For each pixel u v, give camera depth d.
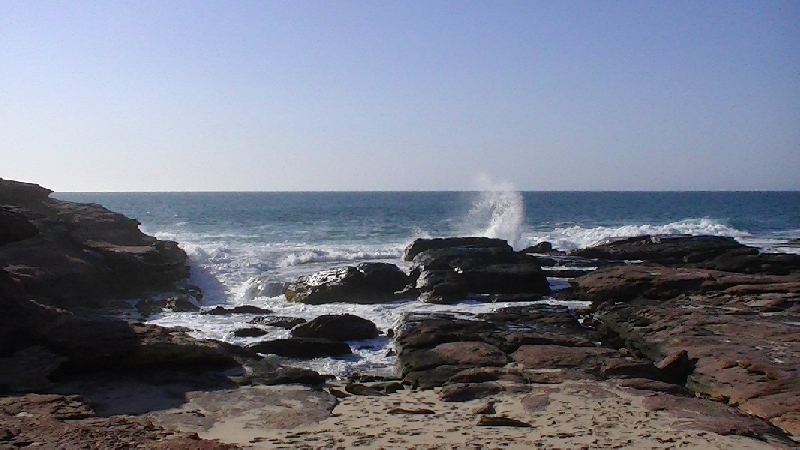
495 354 14.57
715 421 10.63
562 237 40.78
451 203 118.94
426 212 80.81
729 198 152.62
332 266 28.11
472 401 12.02
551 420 10.81
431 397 12.39
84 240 23.94
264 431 10.33
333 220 64.06
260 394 12.31
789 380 11.66
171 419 10.78
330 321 17.12
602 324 17.64
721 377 12.37
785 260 24.22
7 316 13.73
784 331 14.67
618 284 20.23
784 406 10.89
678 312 16.88
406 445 9.60
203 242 39.88
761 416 10.91
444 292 21.81
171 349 13.55
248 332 17.38
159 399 11.84
